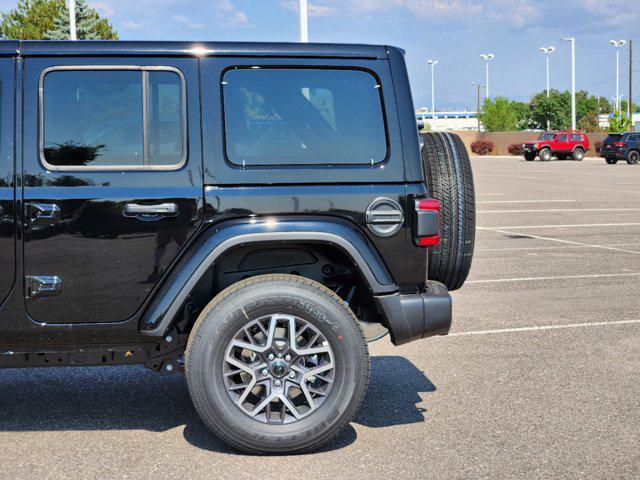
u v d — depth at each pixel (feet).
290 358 12.63
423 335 13.24
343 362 12.63
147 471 12.23
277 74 13.03
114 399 15.98
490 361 18.86
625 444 13.42
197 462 12.59
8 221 12.41
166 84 12.84
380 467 12.39
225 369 12.51
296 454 12.89
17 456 12.89
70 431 14.08
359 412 15.14
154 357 13.61
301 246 13.71
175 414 15.05
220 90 12.89
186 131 12.77
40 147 12.53
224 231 12.58
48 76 12.60
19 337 12.63
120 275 12.62
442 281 14.80
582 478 12.01
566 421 14.58
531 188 84.74
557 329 22.21
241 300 12.39
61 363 13.05
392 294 13.11
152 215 12.59
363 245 12.89
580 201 67.82
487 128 285.64
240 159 12.82
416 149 13.26
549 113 349.61
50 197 12.46
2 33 175.94
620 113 195.11
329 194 12.85
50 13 171.73
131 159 12.70
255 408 12.60
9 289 12.50
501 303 25.99
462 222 14.42
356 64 13.21
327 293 12.64
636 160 144.05
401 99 13.29
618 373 17.79
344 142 13.11
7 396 16.19
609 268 33.04
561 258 36.06
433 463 12.57
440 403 15.69
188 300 13.69
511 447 13.28
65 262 12.53
